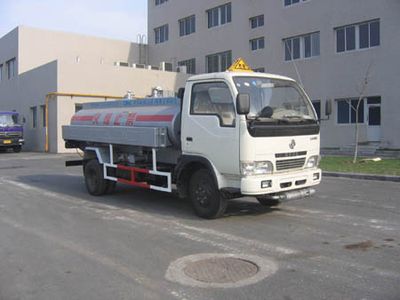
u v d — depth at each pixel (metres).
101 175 11.28
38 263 6.02
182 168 8.72
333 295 4.79
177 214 9.06
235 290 4.97
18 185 13.59
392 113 24.27
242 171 7.72
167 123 9.23
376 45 25.12
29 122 34.47
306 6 28.50
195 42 38.28
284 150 8.00
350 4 25.95
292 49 29.75
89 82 31.06
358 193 11.52
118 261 6.05
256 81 8.14
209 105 8.24
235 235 7.30
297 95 8.66
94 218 8.78
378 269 5.57
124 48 42.16
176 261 6.02
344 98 26.52
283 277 5.34
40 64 36.91
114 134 10.45
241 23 33.66
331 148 26.88
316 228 7.72
